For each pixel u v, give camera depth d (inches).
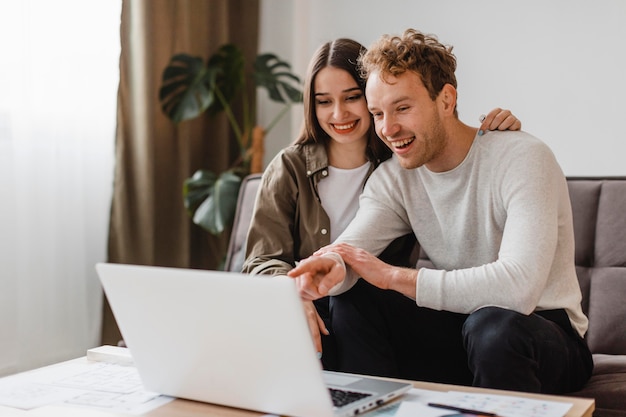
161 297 44.2
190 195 130.9
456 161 64.0
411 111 60.1
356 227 68.1
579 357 61.0
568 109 115.6
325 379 49.3
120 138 126.5
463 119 124.4
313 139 76.9
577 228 85.5
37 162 113.7
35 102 113.0
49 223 115.1
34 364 113.7
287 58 147.7
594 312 82.1
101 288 124.1
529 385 52.6
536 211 57.4
